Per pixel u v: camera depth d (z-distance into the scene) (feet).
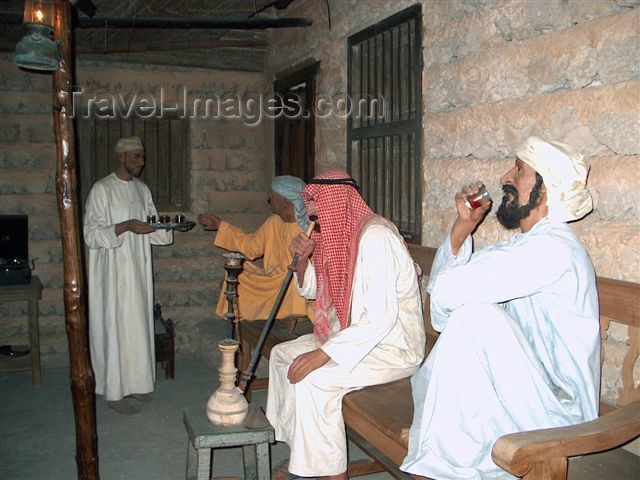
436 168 11.75
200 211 19.99
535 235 7.58
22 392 16.20
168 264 19.79
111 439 12.94
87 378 10.39
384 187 13.60
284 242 14.14
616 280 8.11
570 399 7.50
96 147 18.95
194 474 9.70
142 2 15.78
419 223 12.26
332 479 9.24
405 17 12.37
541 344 7.72
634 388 7.89
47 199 18.54
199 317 20.12
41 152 18.43
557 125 9.00
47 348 18.63
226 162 20.20
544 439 6.30
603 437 6.51
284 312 13.73
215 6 16.46
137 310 14.96
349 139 14.69
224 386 9.17
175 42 18.40
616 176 8.20
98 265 14.79
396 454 8.09
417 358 9.84
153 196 19.71
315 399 9.04
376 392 9.32
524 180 7.79
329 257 9.76
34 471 11.44
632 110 7.95
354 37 14.37
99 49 17.81
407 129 12.53
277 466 10.61
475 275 7.46
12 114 18.13
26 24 9.49
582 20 8.63
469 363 7.37
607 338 8.36
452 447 7.22
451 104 11.25
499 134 10.14
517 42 9.73
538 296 7.71
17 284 16.55
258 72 20.30
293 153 18.31
